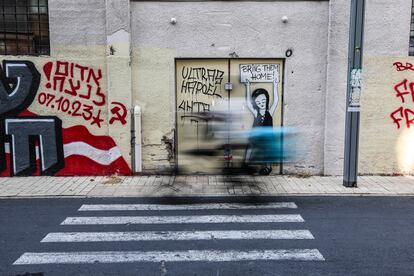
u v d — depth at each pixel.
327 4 9.04
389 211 7.04
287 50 9.17
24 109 9.32
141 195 8.07
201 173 9.53
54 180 9.12
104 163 9.46
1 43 9.34
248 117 9.41
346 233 6.00
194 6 9.06
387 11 9.07
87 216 6.84
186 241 5.74
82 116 9.34
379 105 9.31
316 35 9.13
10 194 8.08
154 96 9.31
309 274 4.72
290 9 9.06
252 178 9.25
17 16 9.29
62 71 9.23
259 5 9.06
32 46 9.37
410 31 9.32
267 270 4.83
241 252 5.35
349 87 8.37
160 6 9.06
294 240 5.74
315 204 7.46
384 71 9.22
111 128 9.30
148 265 4.98
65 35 9.14
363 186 8.59
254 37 9.13
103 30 9.15
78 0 9.06
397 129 9.40
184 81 9.36
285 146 9.45
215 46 9.16
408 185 8.67
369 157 9.45
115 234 6.01
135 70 9.23
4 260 5.12
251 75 9.33
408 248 5.44
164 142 9.45
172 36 9.14
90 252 5.37
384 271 4.77
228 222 6.51
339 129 9.30
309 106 9.34
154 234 6.01
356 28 8.21
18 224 6.45
